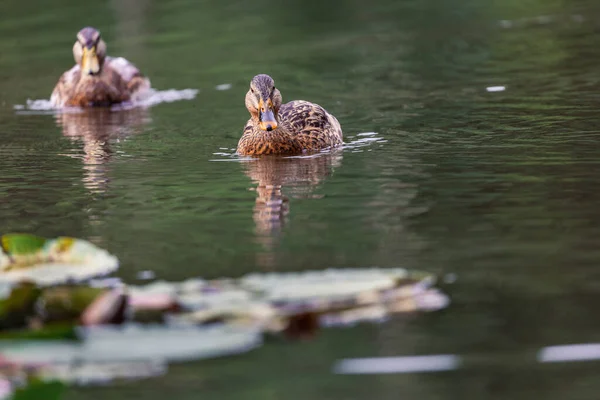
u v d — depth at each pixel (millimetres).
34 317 8242
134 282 9336
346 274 8836
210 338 7613
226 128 18359
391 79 21688
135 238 10992
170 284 8852
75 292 8695
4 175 14750
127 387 7355
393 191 12703
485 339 7887
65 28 30172
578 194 11930
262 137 15789
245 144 16000
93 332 7844
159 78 23562
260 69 23703
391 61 23688
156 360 7336
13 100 22266
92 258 9438
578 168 13266
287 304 8195
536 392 7066
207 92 21891
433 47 25125
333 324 8297
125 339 7633
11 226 11719
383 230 10883
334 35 27609
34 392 7109
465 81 20859
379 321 8305
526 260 9578
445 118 17594
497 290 8852
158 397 7172
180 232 11195
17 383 7219
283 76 22750
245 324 7957
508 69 21766
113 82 21766
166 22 30797
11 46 27891
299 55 25062
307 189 13141
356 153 15500
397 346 7852
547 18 28016
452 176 13320
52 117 20422
